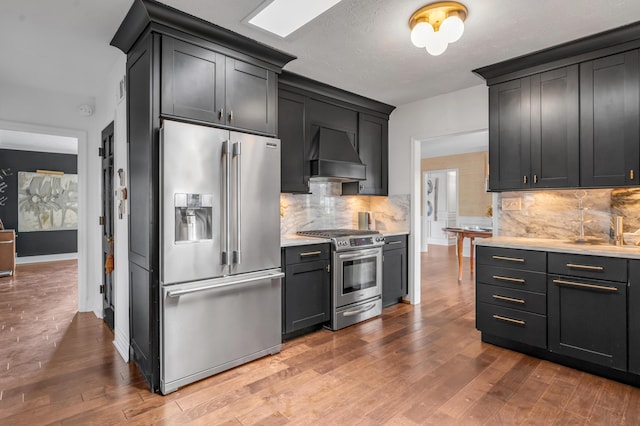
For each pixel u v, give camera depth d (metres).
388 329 3.35
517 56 2.89
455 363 2.62
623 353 2.28
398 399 2.12
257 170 2.65
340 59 2.94
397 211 4.36
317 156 3.45
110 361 2.64
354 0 2.07
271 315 2.74
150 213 2.21
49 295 4.60
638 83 2.46
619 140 2.54
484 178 7.88
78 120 3.81
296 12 2.22
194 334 2.30
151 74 2.19
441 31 2.17
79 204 3.85
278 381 2.34
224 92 2.52
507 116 3.11
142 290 2.37
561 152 2.81
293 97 3.35
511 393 2.19
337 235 3.49
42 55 2.85
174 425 1.86
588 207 2.95
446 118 3.85
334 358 2.71
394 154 4.38
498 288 2.90
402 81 3.46
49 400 2.10
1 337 3.12
